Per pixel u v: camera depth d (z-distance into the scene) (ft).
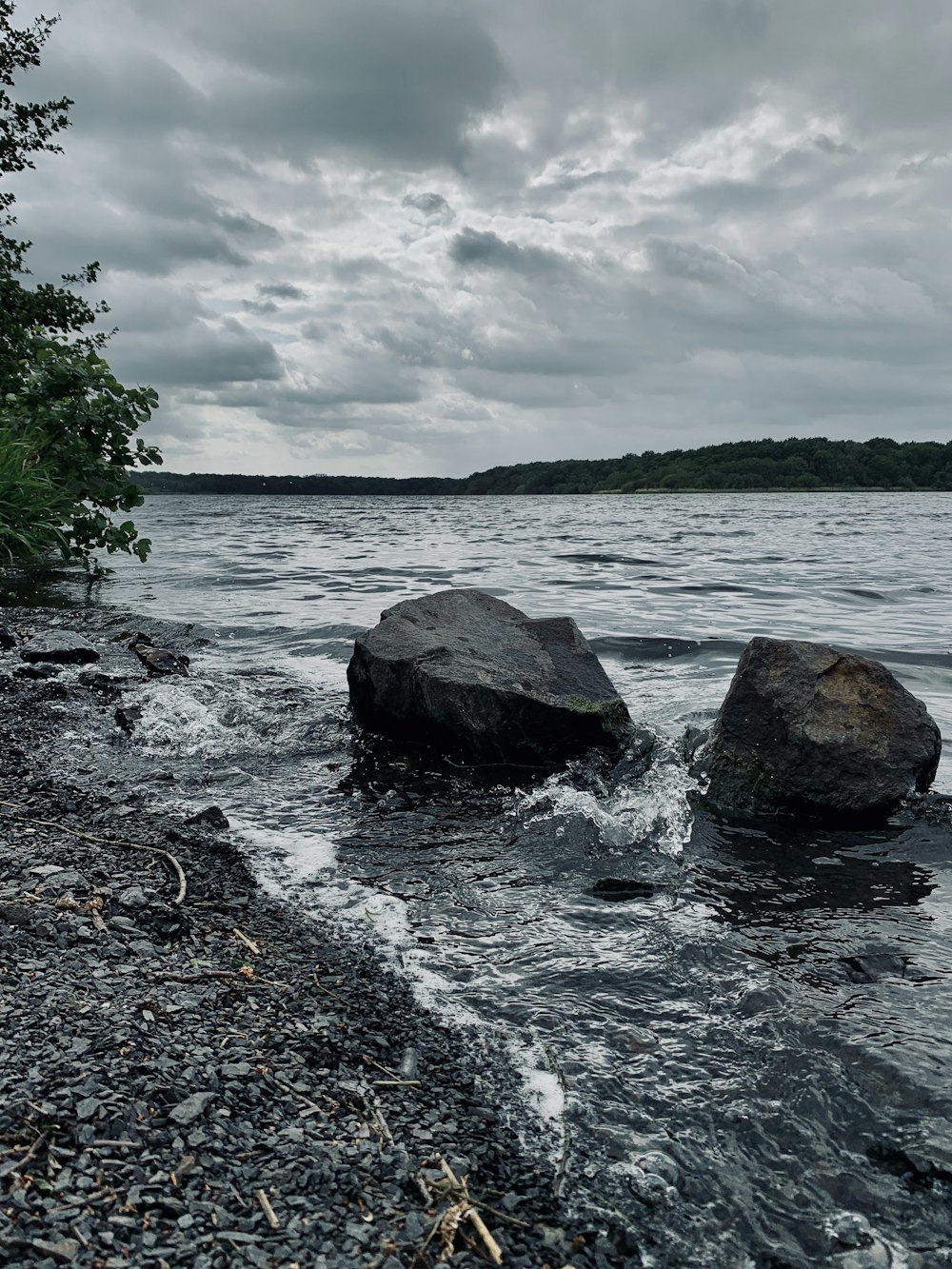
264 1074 8.70
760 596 51.13
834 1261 7.23
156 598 47.14
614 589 53.93
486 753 20.95
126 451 54.65
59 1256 6.22
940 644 35.86
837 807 17.62
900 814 17.66
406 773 20.38
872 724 18.42
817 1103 9.02
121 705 24.70
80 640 31.58
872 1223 7.61
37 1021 8.89
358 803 18.30
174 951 11.12
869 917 13.39
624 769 20.45
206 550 83.10
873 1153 8.39
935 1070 9.48
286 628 37.83
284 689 27.12
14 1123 7.36
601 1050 9.98
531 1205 7.61
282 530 124.77
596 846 16.17
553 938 12.64
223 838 15.99
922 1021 10.44
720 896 14.16
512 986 11.30
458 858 15.58
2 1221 6.42
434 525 146.30
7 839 14.51
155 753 21.11
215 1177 7.23
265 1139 7.78
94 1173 7.01
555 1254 7.11
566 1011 10.73
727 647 34.24
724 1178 8.09
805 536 112.98
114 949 10.80
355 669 23.94
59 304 54.90
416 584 55.93
